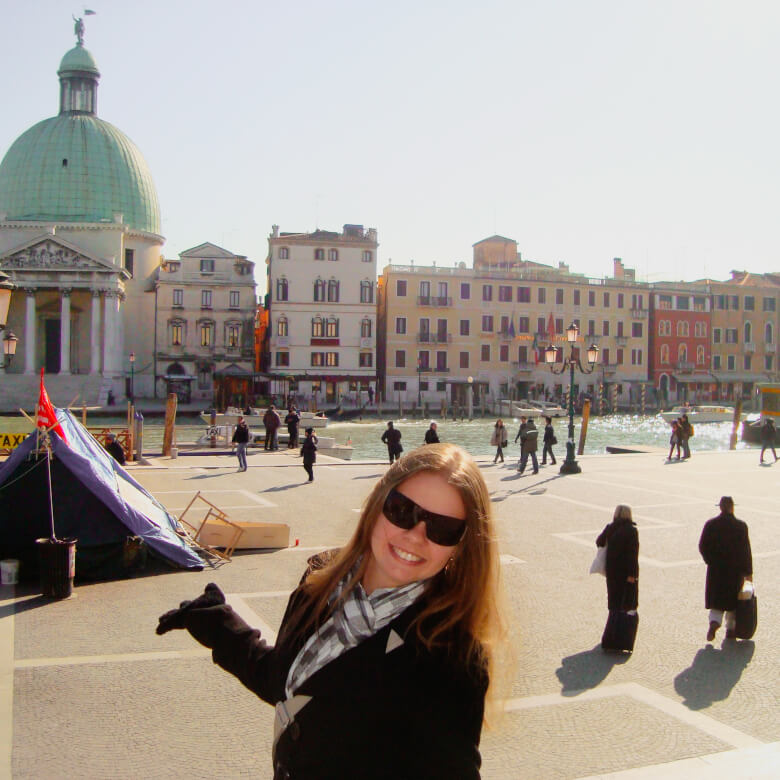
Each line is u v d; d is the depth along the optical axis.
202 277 87.44
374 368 87.88
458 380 89.50
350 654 2.72
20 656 10.06
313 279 86.81
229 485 26.81
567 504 23.22
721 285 102.12
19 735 7.79
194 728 7.99
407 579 2.77
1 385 80.69
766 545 17.67
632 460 36.94
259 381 87.31
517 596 12.99
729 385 102.38
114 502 14.44
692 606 12.79
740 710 8.56
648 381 97.44
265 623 11.70
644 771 7.10
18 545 14.10
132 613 12.04
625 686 9.23
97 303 85.12
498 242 99.00
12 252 83.62
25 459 14.36
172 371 87.50
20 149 95.56
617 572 10.48
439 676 2.67
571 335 31.73
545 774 7.07
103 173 94.88
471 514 2.80
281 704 2.82
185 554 14.98
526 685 9.22
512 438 61.34
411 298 90.12
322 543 17.48
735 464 35.28
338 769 2.61
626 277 102.50
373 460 37.91
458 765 2.62
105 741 7.68
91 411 73.75
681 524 20.09
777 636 11.26
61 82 99.69
